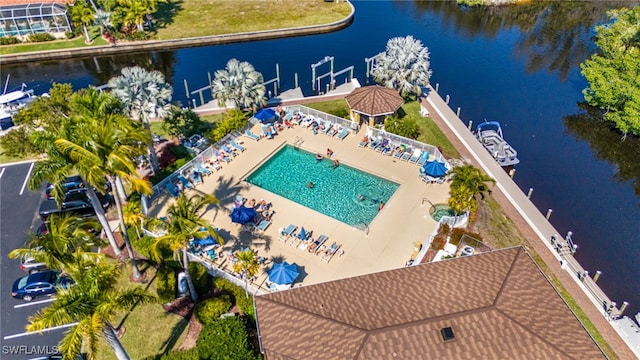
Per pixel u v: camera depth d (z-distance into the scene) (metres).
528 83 58.00
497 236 33.47
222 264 30.75
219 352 23.66
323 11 78.75
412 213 34.97
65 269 20.25
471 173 32.12
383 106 43.09
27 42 66.19
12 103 48.84
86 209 35.25
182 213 24.72
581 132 48.34
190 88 57.19
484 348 20.55
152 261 31.23
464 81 58.47
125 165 24.83
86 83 59.81
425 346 20.64
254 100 43.53
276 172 39.91
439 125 46.62
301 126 45.22
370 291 23.92
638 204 38.94
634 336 26.69
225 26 72.31
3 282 30.19
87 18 64.69
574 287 30.05
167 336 26.64
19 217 35.34
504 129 48.72
